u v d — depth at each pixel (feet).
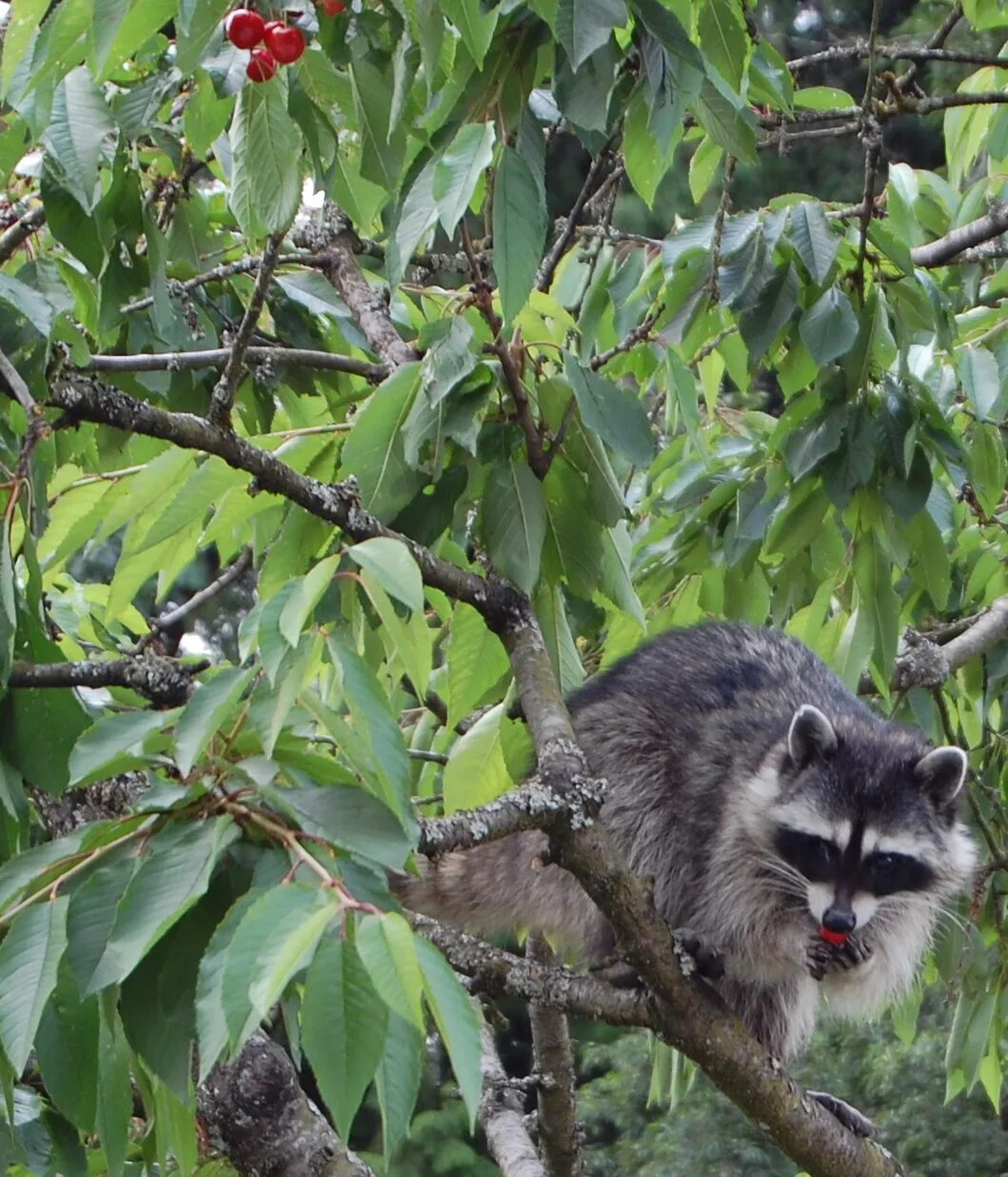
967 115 31.22
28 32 16.05
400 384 18.34
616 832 26.25
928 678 29.91
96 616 26.96
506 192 15.29
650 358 26.40
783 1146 19.94
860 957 25.30
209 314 25.07
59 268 20.65
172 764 12.97
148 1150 18.17
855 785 25.75
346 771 12.64
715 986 25.79
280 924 10.46
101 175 19.07
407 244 15.26
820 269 21.30
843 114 25.27
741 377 28.78
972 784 31.14
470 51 14.42
